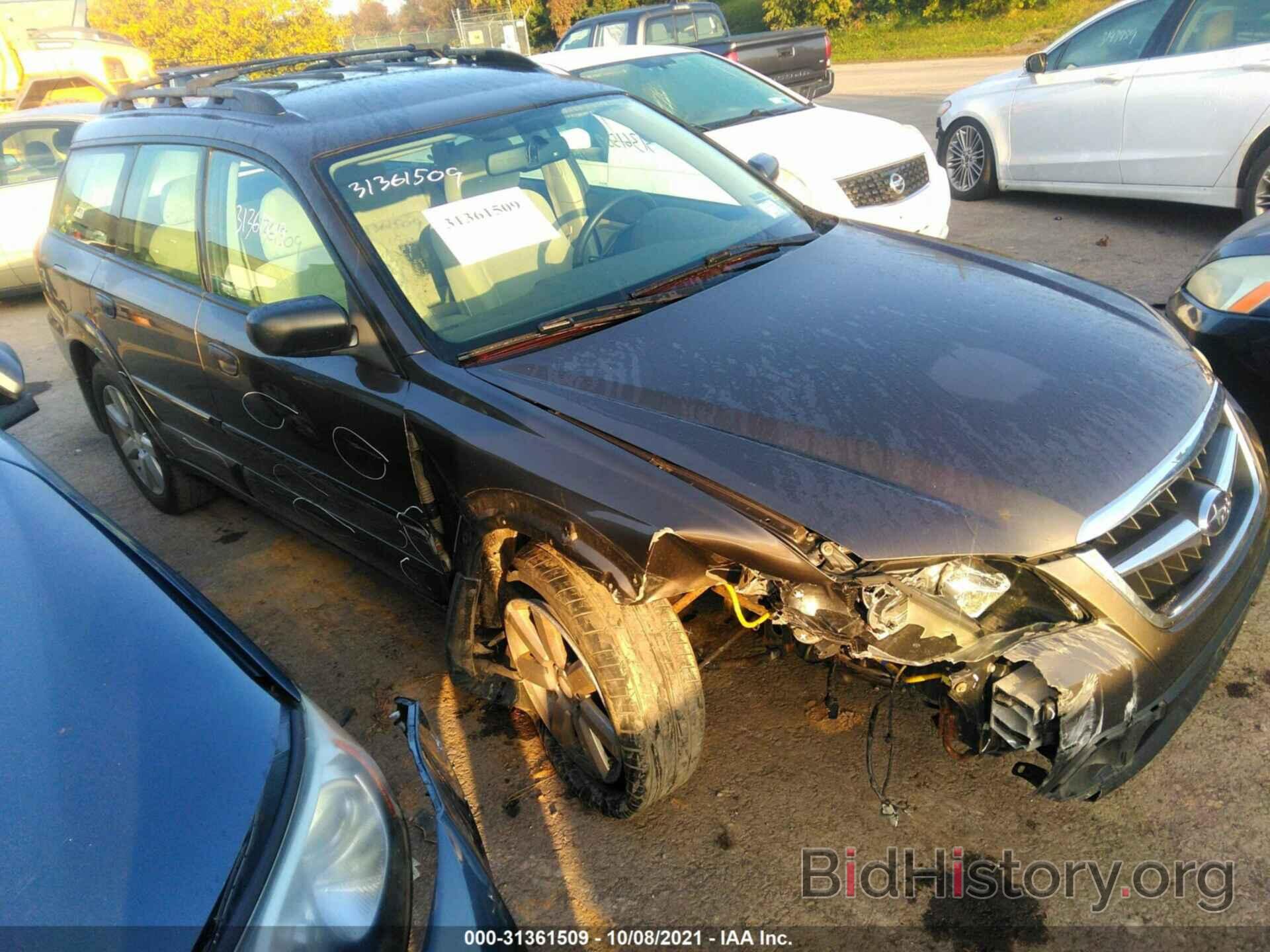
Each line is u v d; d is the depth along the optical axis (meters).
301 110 3.24
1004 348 2.38
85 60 12.62
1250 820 2.26
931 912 2.17
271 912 1.29
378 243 2.77
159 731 1.49
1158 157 6.58
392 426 2.61
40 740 1.47
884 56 22.91
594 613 2.22
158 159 3.69
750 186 3.47
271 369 3.00
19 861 1.30
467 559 2.53
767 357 2.38
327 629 3.54
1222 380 3.26
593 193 3.18
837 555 1.90
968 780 2.49
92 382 4.59
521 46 30.20
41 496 2.04
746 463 2.06
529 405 2.36
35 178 8.90
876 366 2.30
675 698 2.24
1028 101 7.44
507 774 2.74
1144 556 2.00
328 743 1.57
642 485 2.09
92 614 1.70
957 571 1.90
